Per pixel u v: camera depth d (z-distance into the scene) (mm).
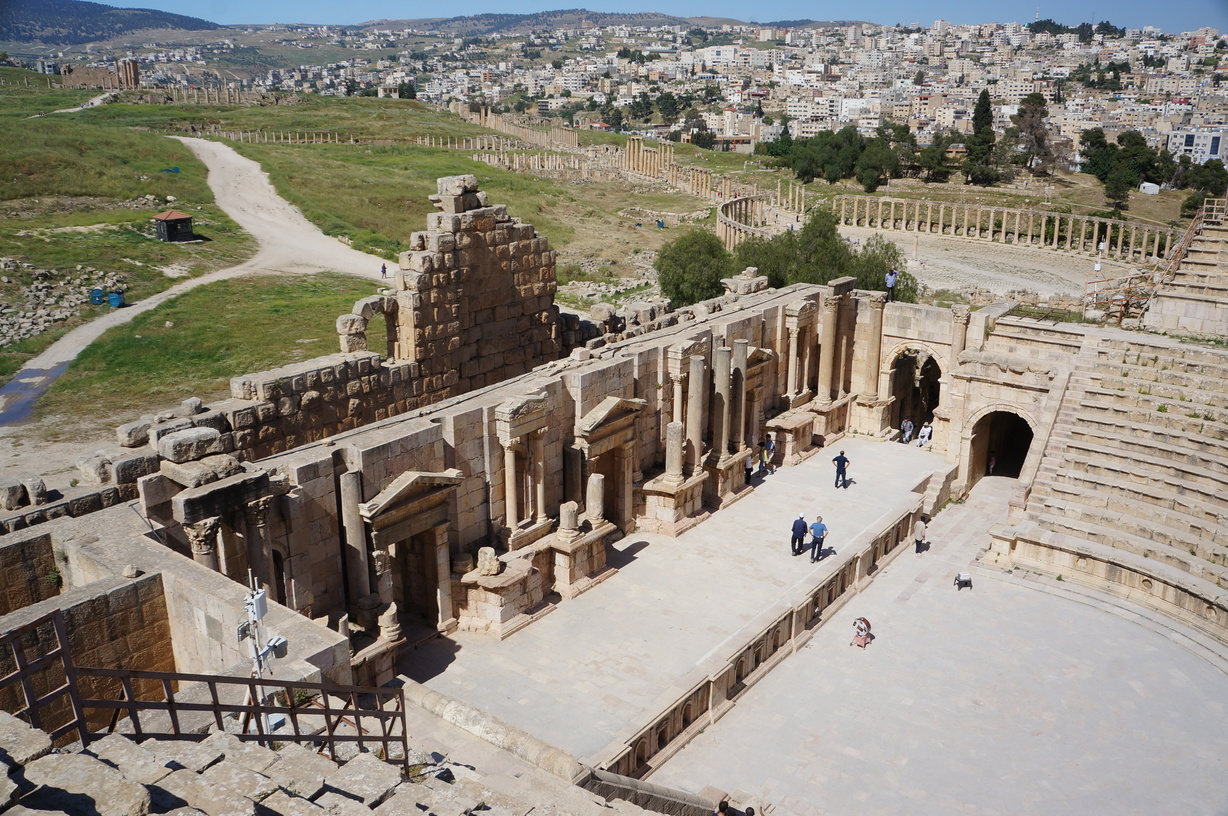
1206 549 38344
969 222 130375
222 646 22156
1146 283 58500
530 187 154000
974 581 41469
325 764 13930
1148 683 33781
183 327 73250
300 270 94812
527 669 32094
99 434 53219
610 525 38906
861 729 31141
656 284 98688
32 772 10086
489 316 44000
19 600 24719
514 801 16438
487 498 36125
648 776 28500
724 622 35406
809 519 44844
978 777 28797
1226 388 45281
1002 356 50312
